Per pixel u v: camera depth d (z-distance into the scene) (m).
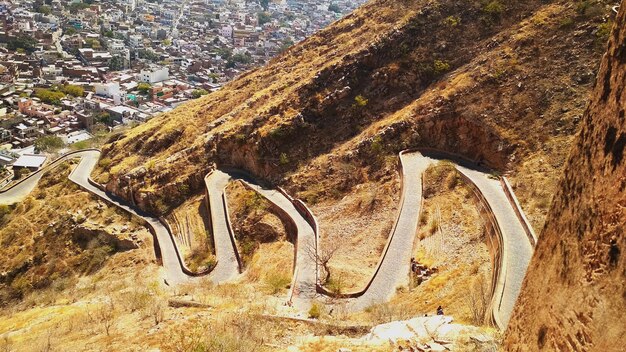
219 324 24.28
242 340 21.92
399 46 53.25
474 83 45.31
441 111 44.84
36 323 31.19
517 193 34.81
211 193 52.22
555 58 42.94
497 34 49.47
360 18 64.94
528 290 12.07
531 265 12.27
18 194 69.94
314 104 53.53
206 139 58.53
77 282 49.34
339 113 52.47
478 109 43.31
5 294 51.69
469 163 41.72
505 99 42.72
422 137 45.44
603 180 9.51
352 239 38.22
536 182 34.66
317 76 55.25
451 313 25.09
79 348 24.09
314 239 39.91
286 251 40.06
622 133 9.13
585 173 10.33
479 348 17.98
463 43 51.06
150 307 28.39
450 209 36.38
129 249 51.91
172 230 52.06
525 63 44.25
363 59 54.06
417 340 19.70
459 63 49.88
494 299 23.66
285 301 30.59
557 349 10.05
